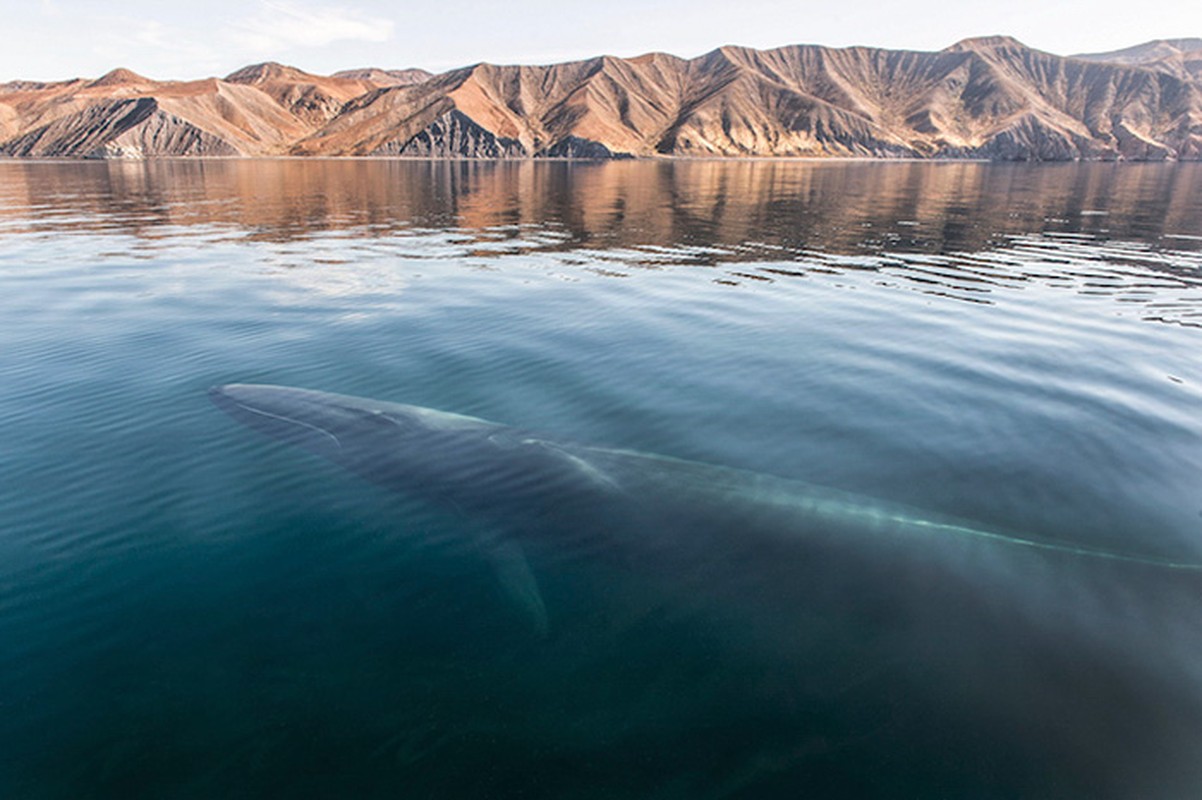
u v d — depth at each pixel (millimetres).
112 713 6086
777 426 12203
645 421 12398
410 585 7781
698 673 6473
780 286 24219
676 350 16578
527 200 65375
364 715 6109
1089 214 50469
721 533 8133
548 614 7289
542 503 9078
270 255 31141
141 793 5387
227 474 10250
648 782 5520
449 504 9266
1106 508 9492
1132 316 19781
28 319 19219
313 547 8492
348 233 40062
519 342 17203
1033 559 7500
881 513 8297
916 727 5805
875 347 16797
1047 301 21688
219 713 6105
